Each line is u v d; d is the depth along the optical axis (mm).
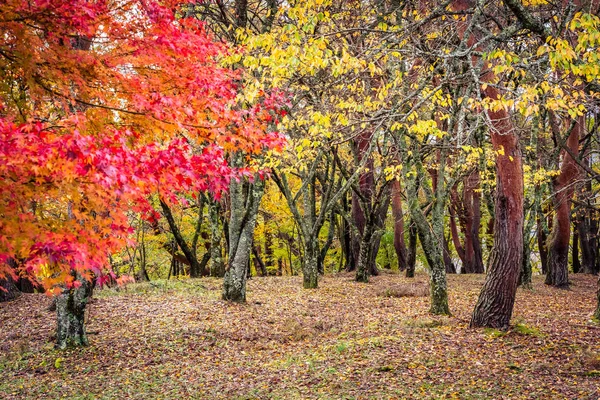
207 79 5582
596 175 13500
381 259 36812
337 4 10820
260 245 34312
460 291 18406
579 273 28359
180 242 23297
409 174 12945
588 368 7480
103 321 12875
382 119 7027
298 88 11641
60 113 5750
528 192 18672
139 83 5012
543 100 5977
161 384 8297
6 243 3891
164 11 5027
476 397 6641
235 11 14125
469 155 14609
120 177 3936
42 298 16938
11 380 8734
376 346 9648
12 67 4527
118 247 4434
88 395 7793
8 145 3605
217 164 5379
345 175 20281
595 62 5320
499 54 5715
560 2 7730
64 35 4500
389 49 7066
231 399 7348
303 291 18391
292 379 8102
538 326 10812
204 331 11938
